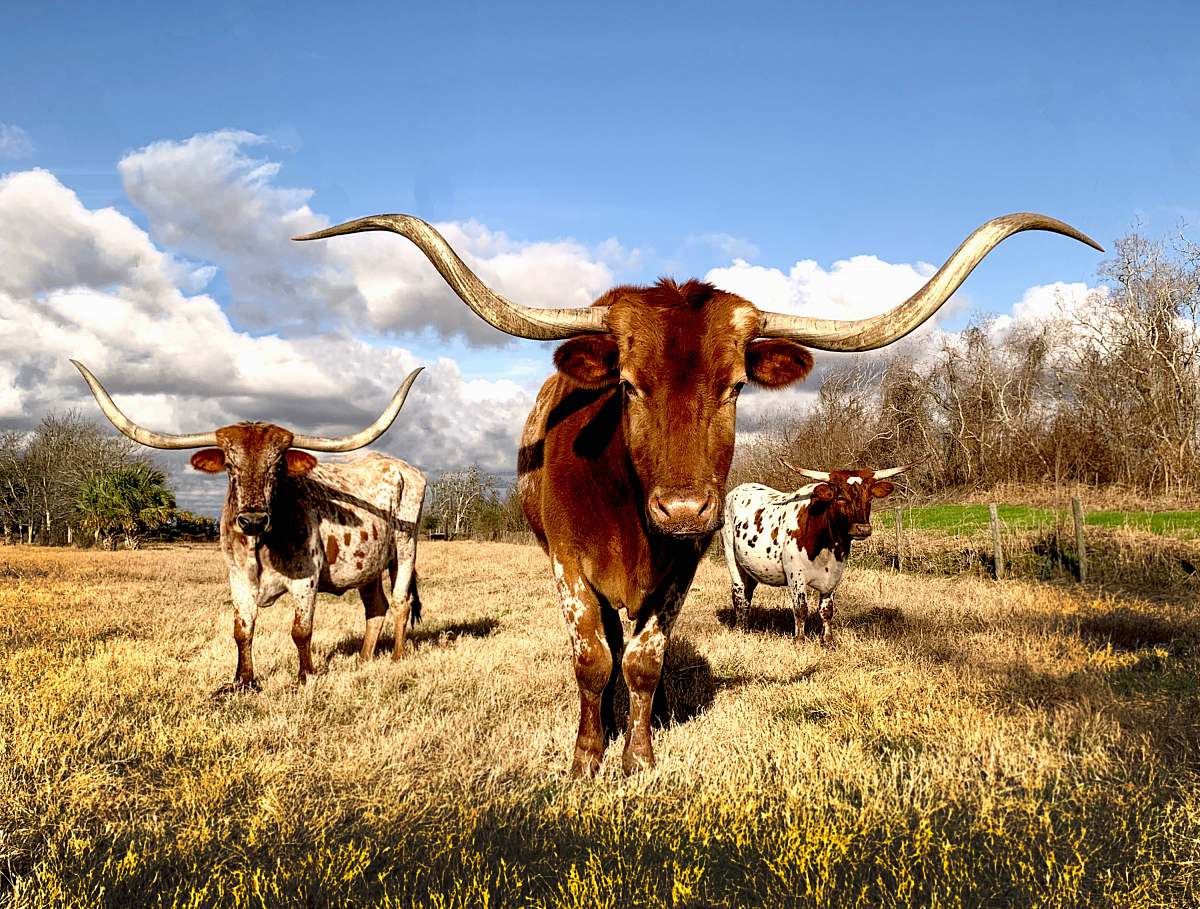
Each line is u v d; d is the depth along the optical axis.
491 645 7.77
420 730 4.79
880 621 8.95
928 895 2.82
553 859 3.14
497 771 4.11
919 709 5.07
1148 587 11.84
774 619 9.50
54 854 3.10
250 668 6.12
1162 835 3.17
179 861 3.14
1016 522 18.44
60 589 13.31
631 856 3.11
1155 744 4.22
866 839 3.22
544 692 5.86
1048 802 3.54
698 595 12.12
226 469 6.19
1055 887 2.84
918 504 35.22
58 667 6.41
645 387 3.44
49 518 49.03
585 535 4.11
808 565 7.67
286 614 10.32
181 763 4.30
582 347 3.62
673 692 5.99
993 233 3.47
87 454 49.03
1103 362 33.00
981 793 3.66
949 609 9.74
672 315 3.55
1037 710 5.00
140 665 6.56
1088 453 33.69
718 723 4.94
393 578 7.93
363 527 7.25
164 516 36.97
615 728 4.91
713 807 3.54
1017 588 11.71
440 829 3.37
